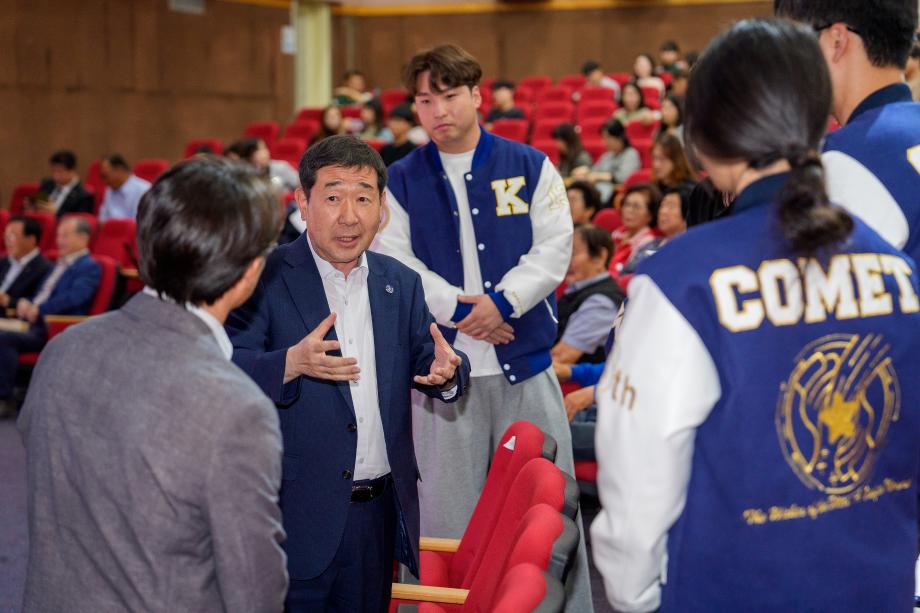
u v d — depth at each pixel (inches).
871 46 58.1
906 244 56.5
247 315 72.1
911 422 47.5
